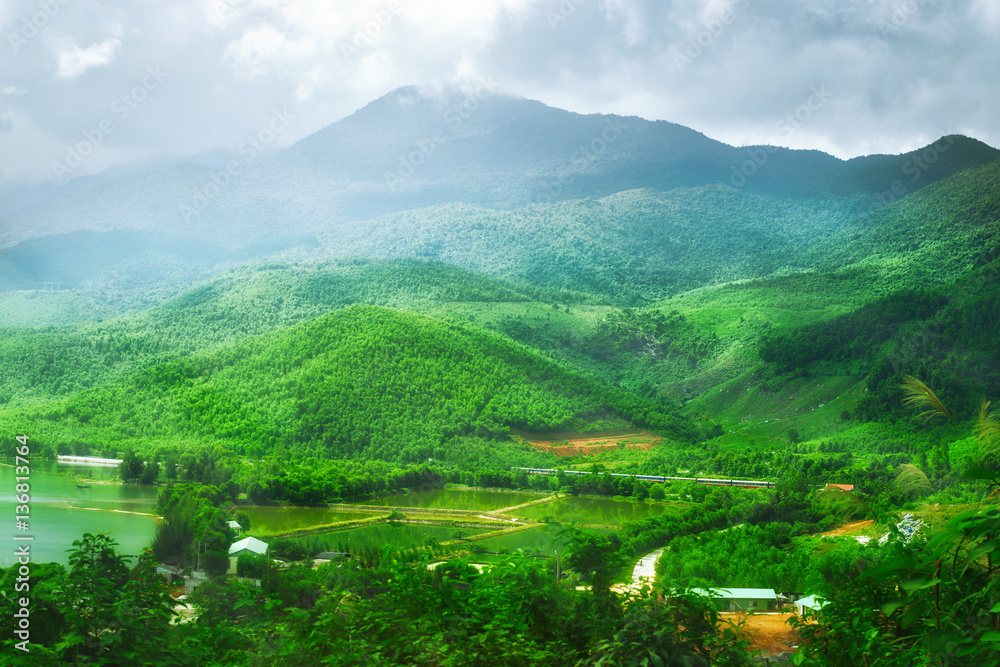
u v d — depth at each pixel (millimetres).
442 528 95000
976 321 186750
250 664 12219
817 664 10344
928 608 8375
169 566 56906
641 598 11297
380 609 11906
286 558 67000
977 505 8695
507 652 10594
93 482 111875
